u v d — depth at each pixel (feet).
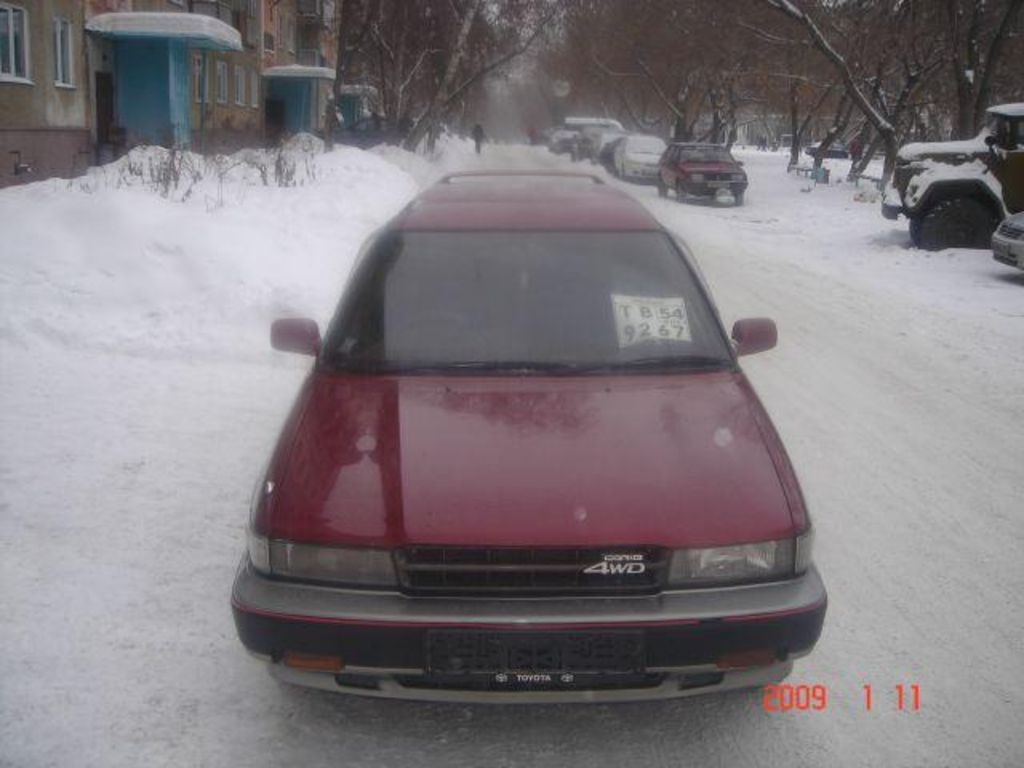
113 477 16.93
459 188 17.03
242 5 113.70
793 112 114.01
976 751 10.16
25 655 11.51
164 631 12.16
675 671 9.34
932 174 47.50
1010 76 88.48
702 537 9.41
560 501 9.63
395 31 110.01
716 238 55.11
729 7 94.53
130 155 51.39
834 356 26.71
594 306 13.01
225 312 25.90
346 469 10.18
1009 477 17.90
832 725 10.58
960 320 31.65
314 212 38.52
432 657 9.19
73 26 73.10
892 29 85.15
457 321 12.79
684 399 11.54
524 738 10.32
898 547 14.94
